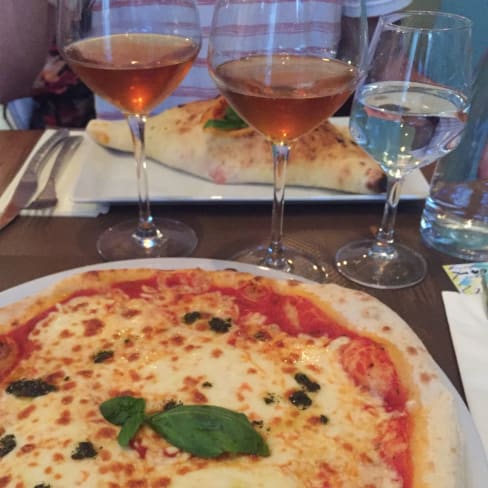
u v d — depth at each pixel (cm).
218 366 76
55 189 122
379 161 98
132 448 65
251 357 78
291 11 86
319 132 127
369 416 70
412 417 70
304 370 76
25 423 68
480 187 107
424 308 93
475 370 80
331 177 118
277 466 64
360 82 93
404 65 96
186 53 99
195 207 120
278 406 71
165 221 115
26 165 129
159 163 129
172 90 103
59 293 87
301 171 118
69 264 102
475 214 108
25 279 98
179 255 104
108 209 118
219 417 63
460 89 96
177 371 75
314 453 66
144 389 73
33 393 72
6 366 76
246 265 93
